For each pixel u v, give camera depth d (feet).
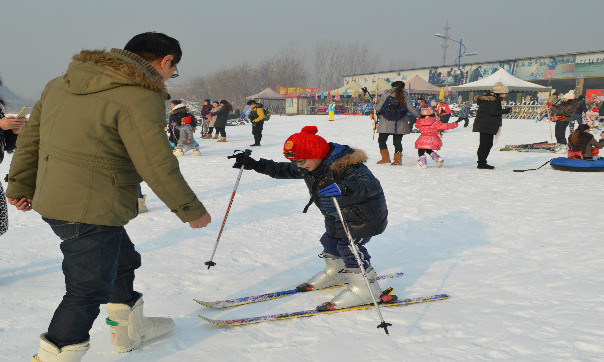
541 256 12.64
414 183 26.12
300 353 7.61
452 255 13.28
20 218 19.20
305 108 161.17
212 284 11.48
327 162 8.91
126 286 7.67
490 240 14.67
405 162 36.45
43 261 13.33
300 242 15.37
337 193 8.39
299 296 10.49
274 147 51.11
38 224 18.07
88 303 6.56
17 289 11.02
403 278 11.50
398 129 33.71
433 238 15.31
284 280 11.73
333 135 65.10
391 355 7.39
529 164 34.50
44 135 6.39
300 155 8.65
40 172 6.45
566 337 7.68
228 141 60.23
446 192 23.29
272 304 10.03
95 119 6.10
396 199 21.81
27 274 12.20
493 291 10.12
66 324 6.44
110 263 6.58
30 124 6.85
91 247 6.39
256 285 11.39
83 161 6.16
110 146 6.24
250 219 18.70
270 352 7.69
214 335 8.43
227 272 12.41
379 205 9.19
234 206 21.27
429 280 11.21
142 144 6.17
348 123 91.71
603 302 9.11
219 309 9.84
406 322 8.71
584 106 62.95
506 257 12.78
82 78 6.21
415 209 19.66
